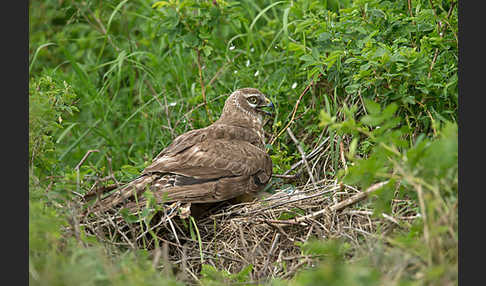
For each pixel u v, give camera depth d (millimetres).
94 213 9766
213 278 8625
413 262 7262
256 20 14203
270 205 10344
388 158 7727
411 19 11289
